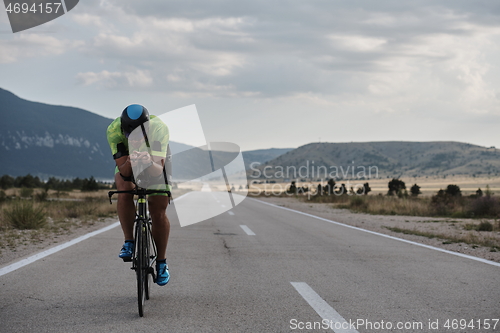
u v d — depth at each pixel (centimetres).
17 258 768
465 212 2067
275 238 1115
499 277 669
